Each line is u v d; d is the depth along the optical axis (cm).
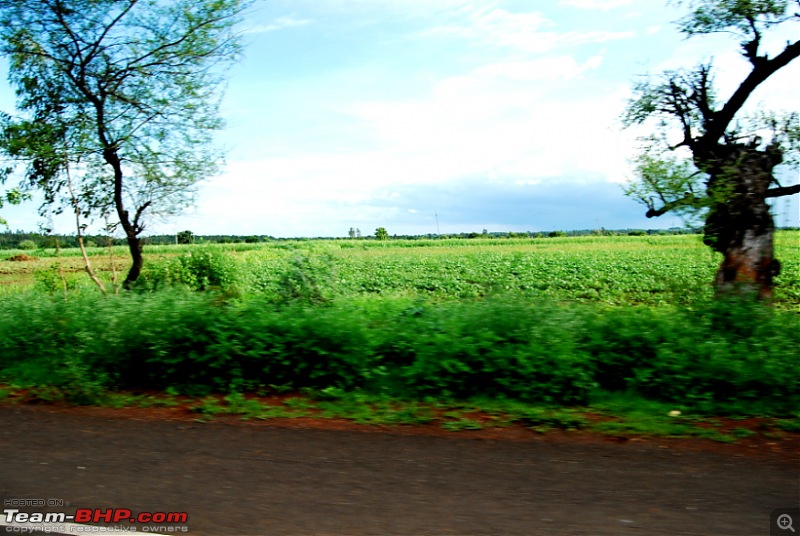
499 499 357
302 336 701
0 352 821
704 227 949
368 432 520
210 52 1169
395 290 2055
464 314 738
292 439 497
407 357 710
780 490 371
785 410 570
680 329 675
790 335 641
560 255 4044
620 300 1736
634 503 350
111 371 727
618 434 505
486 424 547
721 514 334
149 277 1599
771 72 988
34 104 1169
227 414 593
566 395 615
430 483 386
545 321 684
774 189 993
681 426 525
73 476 404
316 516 334
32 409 620
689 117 1065
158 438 501
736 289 763
